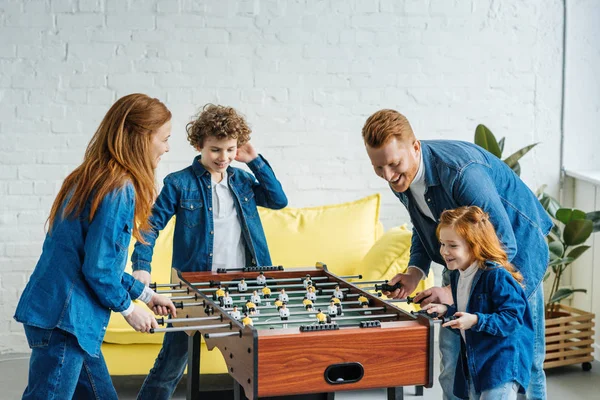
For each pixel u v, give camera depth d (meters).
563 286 4.66
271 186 3.28
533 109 4.66
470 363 2.43
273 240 4.21
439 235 2.50
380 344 2.23
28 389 2.39
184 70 4.38
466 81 4.59
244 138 3.18
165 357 3.17
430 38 4.54
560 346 4.06
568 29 4.63
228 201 3.24
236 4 4.38
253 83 4.44
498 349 2.41
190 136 3.17
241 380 2.26
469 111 4.61
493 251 2.43
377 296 2.75
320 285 2.98
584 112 4.68
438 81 4.57
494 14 4.58
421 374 2.28
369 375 2.23
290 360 2.17
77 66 4.32
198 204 3.19
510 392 2.42
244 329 2.21
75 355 2.38
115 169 2.39
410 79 4.55
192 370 3.06
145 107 2.46
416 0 4.51
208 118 3.08
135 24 4.33
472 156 2.59
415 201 2.75
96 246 2.33
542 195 4.27
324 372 2.20
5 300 4.39
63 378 2.36
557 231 4.12
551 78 4.65
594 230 3.99
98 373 2.51
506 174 2.69
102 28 4.32
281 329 2.23
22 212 4.37
